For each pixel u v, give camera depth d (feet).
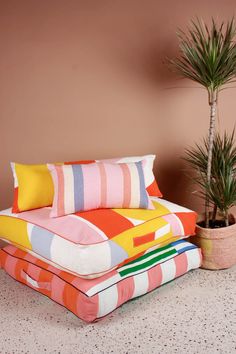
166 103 10.76
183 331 7.02
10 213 8.57
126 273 7.63
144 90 10.52
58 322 7.37
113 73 10.19
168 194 11.25
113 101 10.33
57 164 8.88
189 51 8.77
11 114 9.69
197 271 9.20
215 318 7.38
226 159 9.30
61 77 9.83
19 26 9.37
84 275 7.04
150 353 6.48
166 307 7.78
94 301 6.99
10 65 9.48
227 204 9.11
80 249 7.00
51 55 9.67
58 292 7.55
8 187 10.00
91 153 10.41
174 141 11.04
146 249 7.93
